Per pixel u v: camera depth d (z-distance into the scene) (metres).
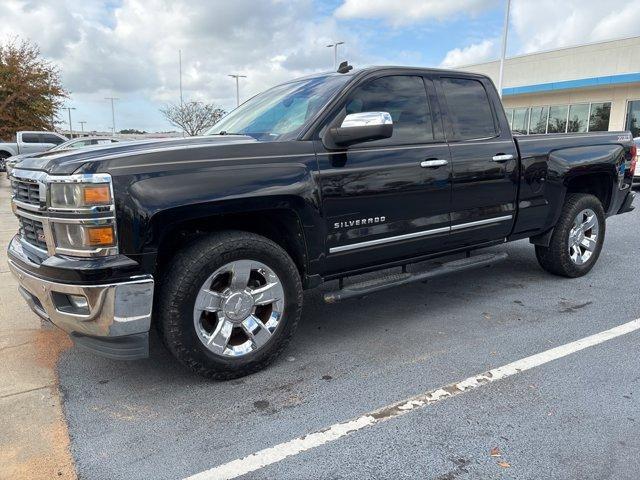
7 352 3.81
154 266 2.94
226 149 3.18
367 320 4.41
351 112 3.71
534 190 4.77
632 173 5.78
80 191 2.75
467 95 4.42
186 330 3.08
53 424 2.88
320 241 3.52
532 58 26.28
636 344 3.80
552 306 4.66
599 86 23.12
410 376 3.38
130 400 3.13
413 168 3.88
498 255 4.66
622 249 6.81
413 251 4.07
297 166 3.36
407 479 2.39
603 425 2.79
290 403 3.07
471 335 4.04
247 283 3.29
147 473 2.46
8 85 29.64
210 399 3.13
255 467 2.50
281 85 4.54
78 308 2.94
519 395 3.11
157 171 2.93
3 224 9.50
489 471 2.44
